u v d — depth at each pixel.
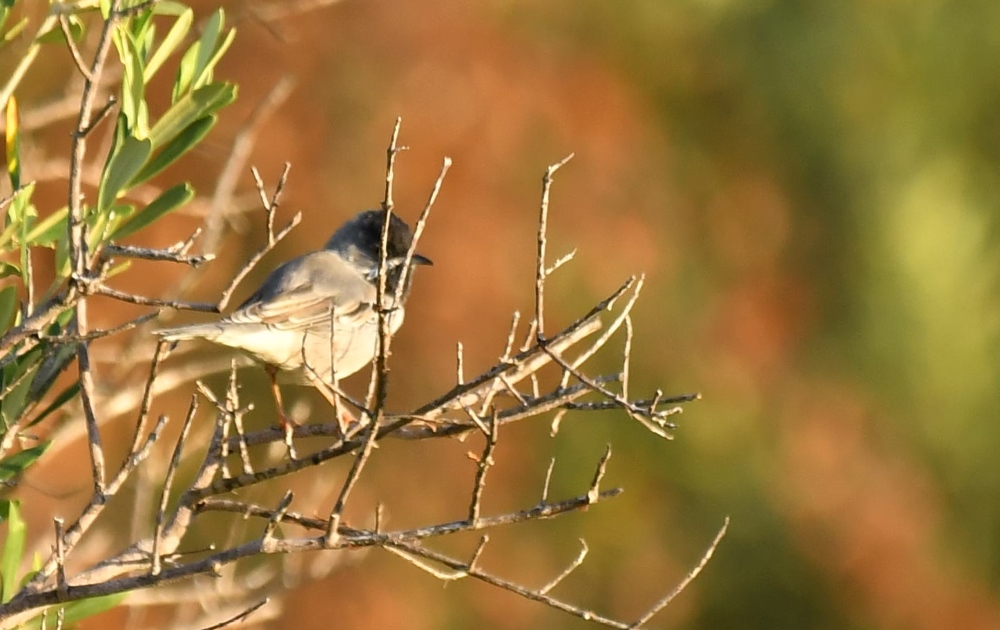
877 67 20.23
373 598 14.58
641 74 19.11
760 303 17.70
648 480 16.28
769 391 16.91
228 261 14.95
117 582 5.57
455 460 15.22
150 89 14.80
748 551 16.41
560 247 15.95
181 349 11.30
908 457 17.30
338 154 15.74
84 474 12.38
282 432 7.39
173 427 13.34
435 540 15.02
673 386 16.38
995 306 18.59
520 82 16.66
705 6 19.78
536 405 5.82
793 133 19.75
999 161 20.08
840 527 16.42
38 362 6.47
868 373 17.81
